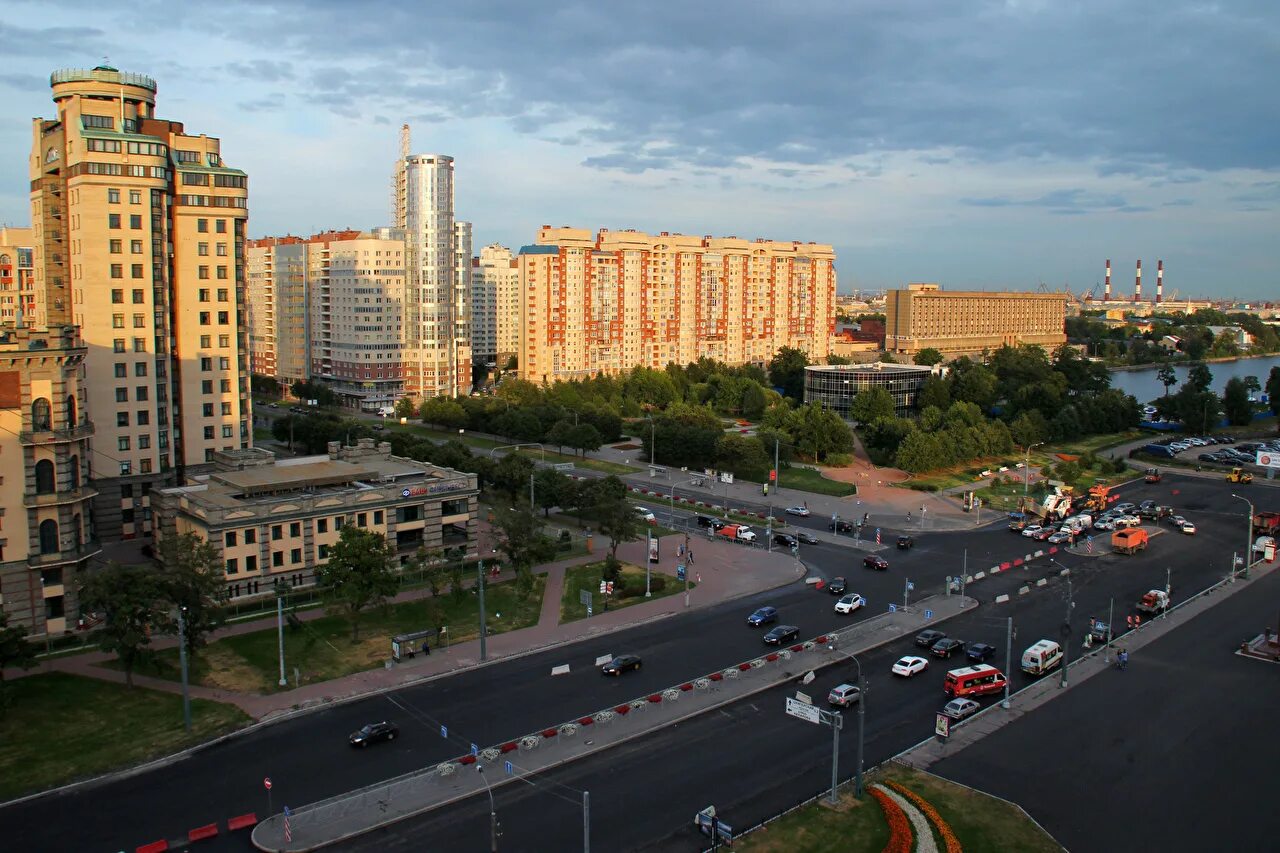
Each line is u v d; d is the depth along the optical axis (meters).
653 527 163.12
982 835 66.88
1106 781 75.81
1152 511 171.50
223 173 161.62
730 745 82.38
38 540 105.56
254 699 90.88
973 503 178.75
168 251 157.62
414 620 113.94
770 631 109.19
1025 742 82.88
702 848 65.81
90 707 88.75
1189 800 72.88
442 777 75.81
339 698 91.31
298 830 67.94
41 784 74.44
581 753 80.12
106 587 89.81
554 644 106.62
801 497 189.38
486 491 174.62
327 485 132.62
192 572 96.25
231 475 133.50
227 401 165.50
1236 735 84.25
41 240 162.75
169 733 83.44
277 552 121.75
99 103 150.62
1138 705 90.88
